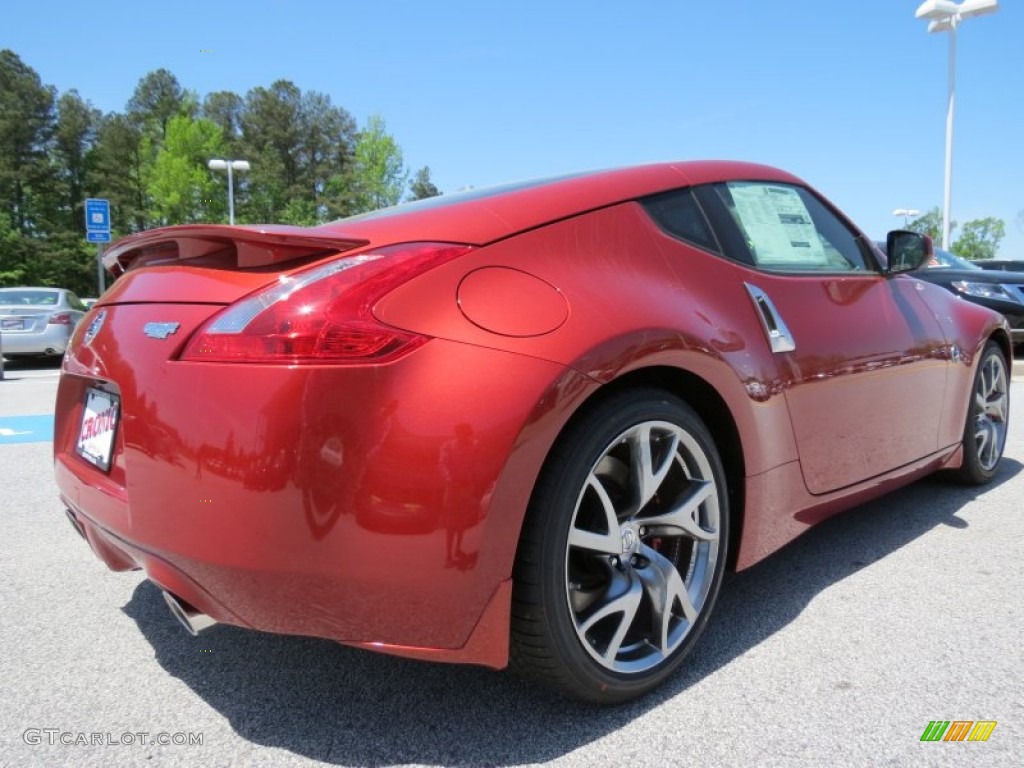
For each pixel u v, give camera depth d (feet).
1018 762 5.65
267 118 229.45
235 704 6.69
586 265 6.47
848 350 8.68
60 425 8.08
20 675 7.22
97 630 8.20
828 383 8.34
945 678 6.84
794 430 7.88
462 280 5.74
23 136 199.82
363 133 187.11
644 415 6.30
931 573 9.28
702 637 7.76
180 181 178.29
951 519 11.29
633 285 6.61
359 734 6.20
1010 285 30.78
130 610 8.73
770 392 7.48
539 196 6.89
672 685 6.82
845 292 9.16
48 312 42.06
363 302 5.41
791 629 7.88
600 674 6.11
